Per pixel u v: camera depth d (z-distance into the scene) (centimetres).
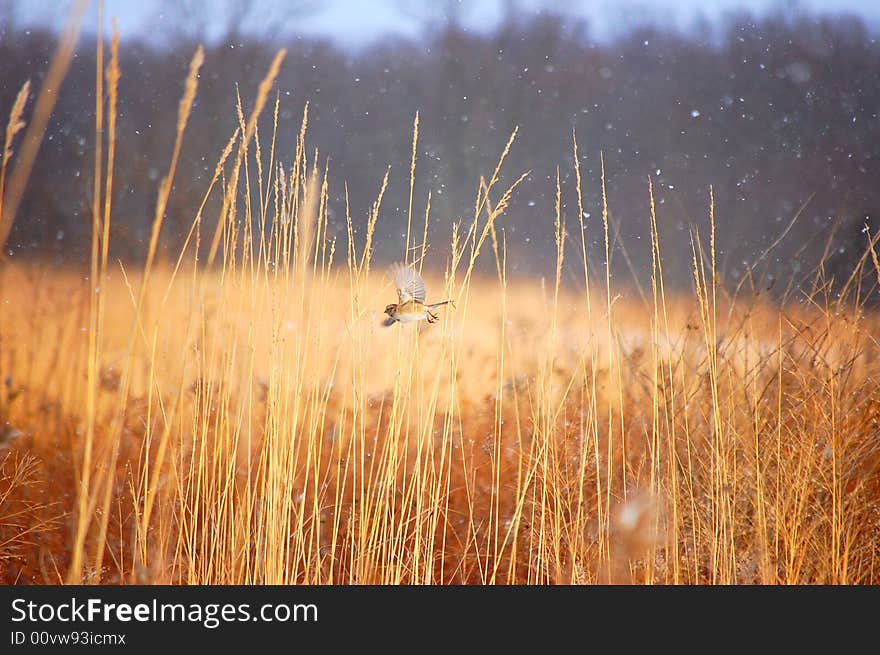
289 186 1243
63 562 1298
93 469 1313
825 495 1350
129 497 1410
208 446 1402
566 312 1738
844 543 1330
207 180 3092
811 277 1459
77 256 2088
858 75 5481
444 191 5103
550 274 3506
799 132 5159
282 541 1252
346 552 1447
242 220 1265
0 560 1316
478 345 1875
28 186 2789
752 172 4909
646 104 6216
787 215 3572
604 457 1517
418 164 5491
